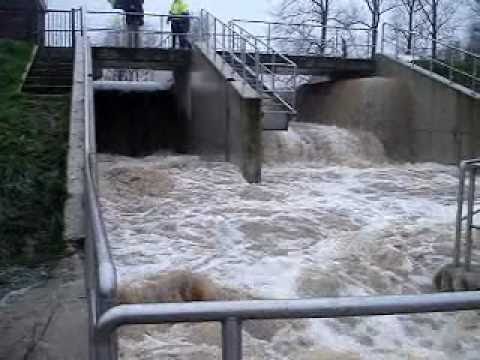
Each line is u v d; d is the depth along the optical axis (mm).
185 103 21266
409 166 17141
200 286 7129
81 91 12945
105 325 2146
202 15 19891
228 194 11961
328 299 2305
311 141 18125
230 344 2230
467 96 16938
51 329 5352
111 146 23109
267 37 20656
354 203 11922
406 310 2311
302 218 10430
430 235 9664
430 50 21797
